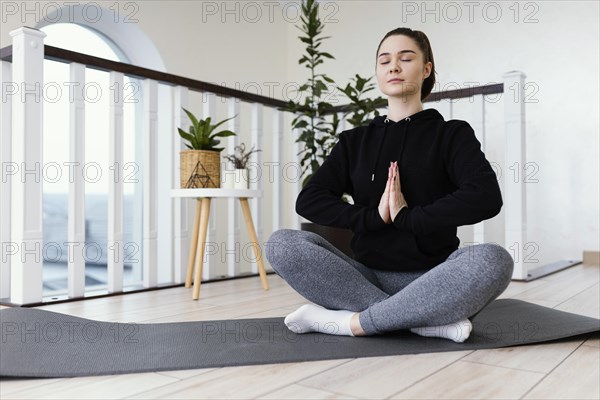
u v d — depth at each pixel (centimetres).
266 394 108
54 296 240
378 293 151
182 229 294
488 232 408
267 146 493
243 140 475
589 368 126
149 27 400
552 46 389
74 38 386
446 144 151
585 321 166
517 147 297
